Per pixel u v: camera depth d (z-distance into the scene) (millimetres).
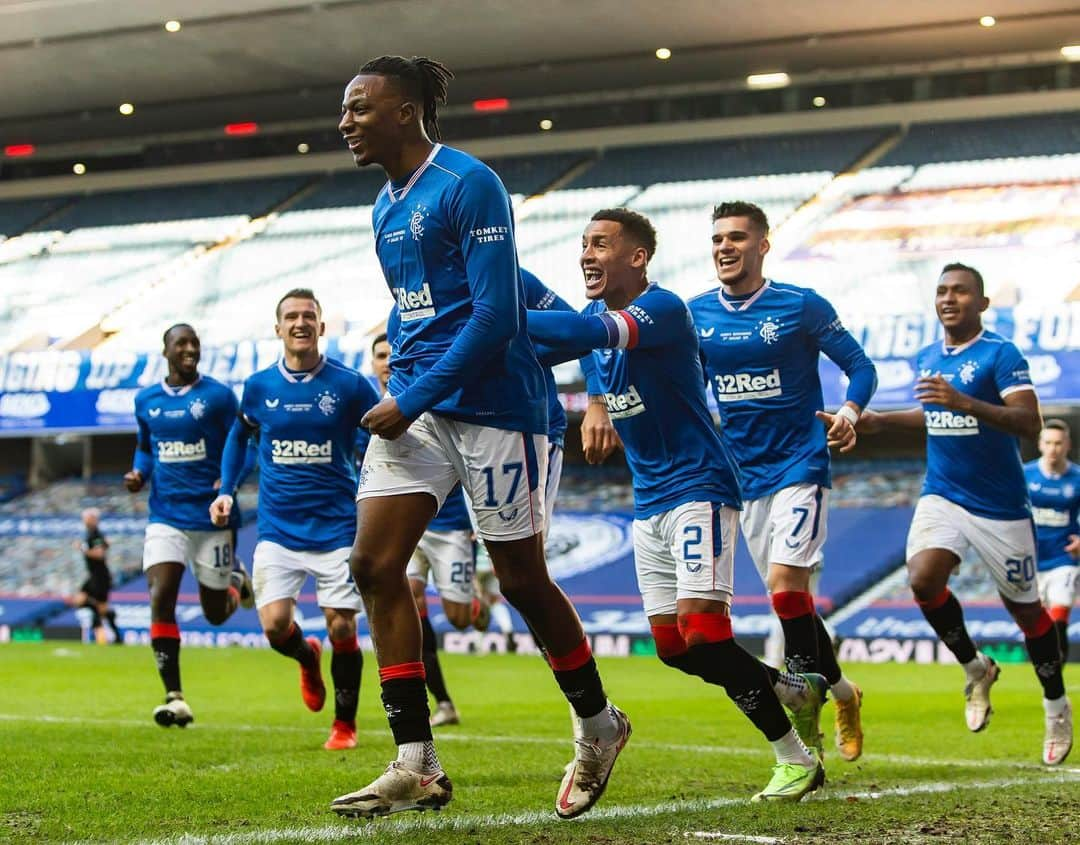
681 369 4914
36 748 7027
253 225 30750
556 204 28672
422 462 4133
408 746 4066
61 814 4691
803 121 29203
